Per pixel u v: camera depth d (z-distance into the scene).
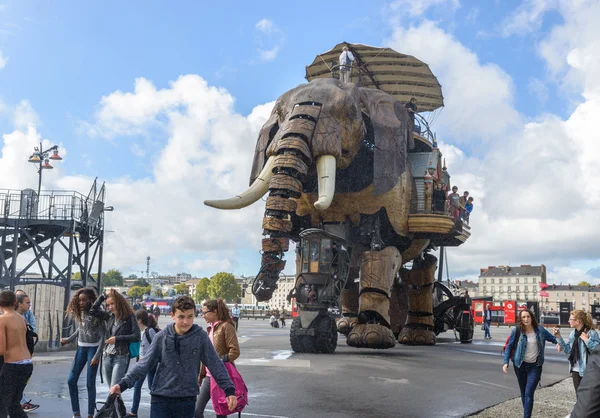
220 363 5.50
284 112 18.44
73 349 18.92
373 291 18.44
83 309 8.16
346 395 10.25
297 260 19.12
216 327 6.98
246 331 35.38
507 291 190.38
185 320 5.34
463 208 24.16
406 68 28.70
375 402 9.70
